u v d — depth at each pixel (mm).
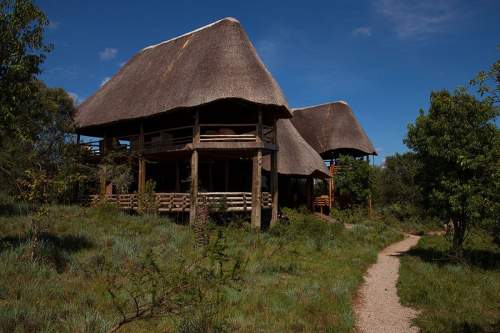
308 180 32344
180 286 5465
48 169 12352
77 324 6250
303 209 28375
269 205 22406
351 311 8242
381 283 11602
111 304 7461
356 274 12016
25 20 10023
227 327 6629
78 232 14781
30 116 11594
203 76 20812
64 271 9844
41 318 6457
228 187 27656
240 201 20844
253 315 7578
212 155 22891
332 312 8102
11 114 10078
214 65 21062
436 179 14227
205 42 23438
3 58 10000
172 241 14359
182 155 22984
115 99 25797
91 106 27422
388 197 41500
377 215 34750
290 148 28797
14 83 10156
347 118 38781
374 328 7664
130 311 7031
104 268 10039
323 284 10242
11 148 15758
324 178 32312
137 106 23125
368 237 22156
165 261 11117
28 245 10828
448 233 16625
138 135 25906
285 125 30531
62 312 6941
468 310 8594
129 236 15031
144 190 22312
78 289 8367
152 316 5488
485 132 13430
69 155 13594
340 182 34719
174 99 21031
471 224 14578
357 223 30531
